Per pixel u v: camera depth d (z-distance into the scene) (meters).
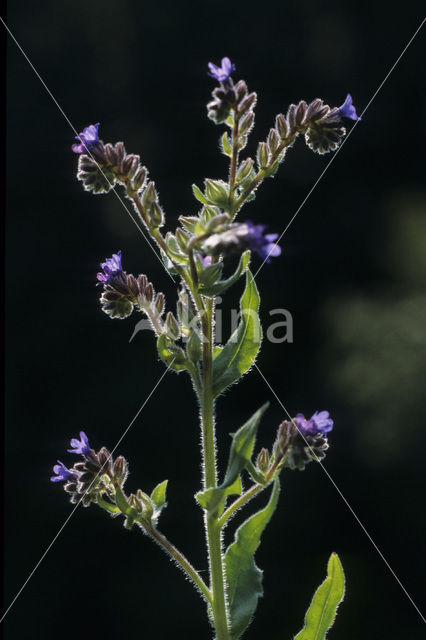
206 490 0.74
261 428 1.44
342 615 1.36
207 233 0.75
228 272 1.49
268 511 0.76
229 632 0.76
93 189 0.77
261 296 1.50
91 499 0.77
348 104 0.78
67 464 1.50
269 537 1.40
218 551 0.76
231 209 0.76
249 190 0.77
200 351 0.76
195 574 0.77
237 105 0.76
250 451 0.74
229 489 0.75
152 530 0.77
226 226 0.74
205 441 0.76
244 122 0.76
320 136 0.77
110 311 0.78
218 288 0.76
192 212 1.58
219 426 1.46
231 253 0.73
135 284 0.78
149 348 1.52
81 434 0.77
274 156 0.77
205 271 0.75
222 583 0.76
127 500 0.77
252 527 0.76
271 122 1.64
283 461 0.76
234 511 0.76
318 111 0.77
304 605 1.36
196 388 0.77
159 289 1.51
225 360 0.76
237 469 0.74
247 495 0.76
